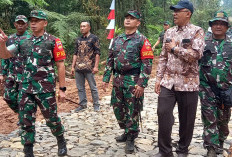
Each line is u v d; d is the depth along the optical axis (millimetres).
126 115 4008
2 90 7742
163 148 3504
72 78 11742
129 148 3912
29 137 3504
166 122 3439
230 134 4695
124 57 3824
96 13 15344
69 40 12359
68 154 3906
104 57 14969
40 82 3424
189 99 3393
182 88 3357
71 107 6676
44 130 4969
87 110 6379
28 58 3426
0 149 4090
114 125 5273
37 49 3408
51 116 3553
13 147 4164
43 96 3459
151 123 5367
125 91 3885
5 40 3268
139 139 4449
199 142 4305
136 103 3893
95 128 5105
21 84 3477
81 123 5414
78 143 4340
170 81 3398
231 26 3650
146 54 3762
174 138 4457
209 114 3602
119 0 17641
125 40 3873
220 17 3482
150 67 3785
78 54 6160
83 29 6031
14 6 11750
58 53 3506
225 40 3588
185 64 3336
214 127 3627
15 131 4895
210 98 3613
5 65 4539
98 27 15773
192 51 3188
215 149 3625
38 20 3400
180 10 3250
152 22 23516
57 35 12188
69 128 5113
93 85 6254
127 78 3848
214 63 3570
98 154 3914
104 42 15430
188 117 3461
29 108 3461
